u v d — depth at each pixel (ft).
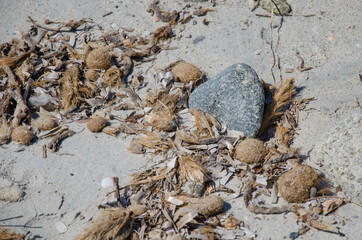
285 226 6.83
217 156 7.07
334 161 6.97
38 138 7.22
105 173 7.05
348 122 7.01
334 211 6.88
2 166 7.07
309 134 7.18
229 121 7.16
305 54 7.58
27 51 7.63
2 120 7.29
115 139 7.20
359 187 6.87
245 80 7.18
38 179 7.03
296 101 7.31
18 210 6.92
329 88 7.38
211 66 7.54
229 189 6.96
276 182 6.97
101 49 7.52
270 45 7.63
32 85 7.45
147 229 6.82
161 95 7.34
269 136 7.19
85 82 7.45
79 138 7.21
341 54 7.57
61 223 6.88
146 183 6.98
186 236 6.77
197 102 7.25
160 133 7.17
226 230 6.81
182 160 6.99
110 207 6.91
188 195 6.91
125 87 7.43
